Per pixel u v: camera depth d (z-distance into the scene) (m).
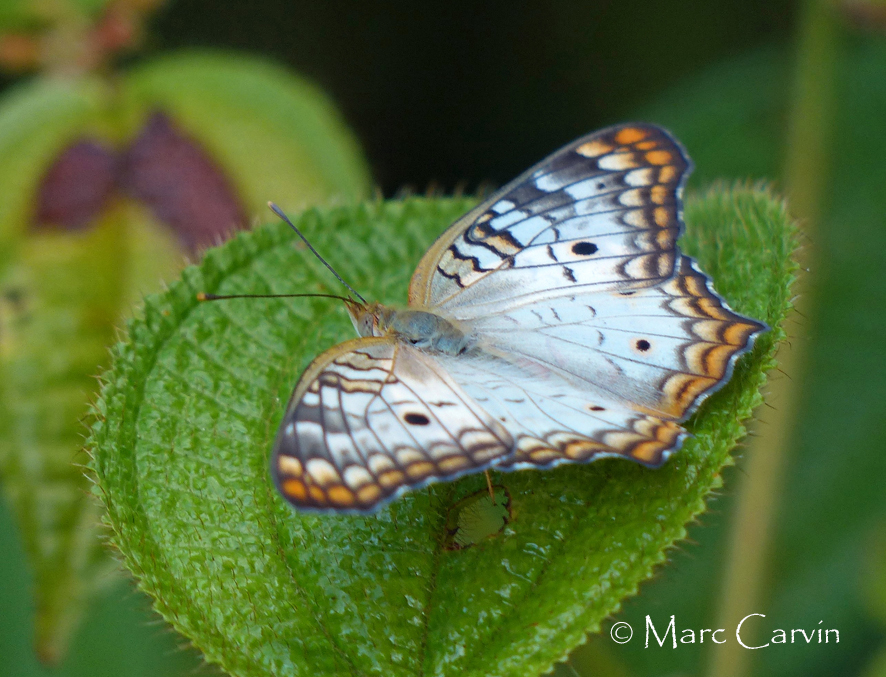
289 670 0.37
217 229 0.42
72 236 0.42
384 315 0.38
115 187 0.42
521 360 0.38
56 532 0.40
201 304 0.39
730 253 0.39
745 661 0.41
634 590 0.37
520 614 0.37
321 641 0.37
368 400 0.37
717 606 0.41
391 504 0.38
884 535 0.42
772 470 0.41
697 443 0.37
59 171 0.42
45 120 0.42
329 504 0.36
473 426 0.37
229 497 0.38
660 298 0.38
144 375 0.38
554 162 0.38
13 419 0.41
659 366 0.38
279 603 0.37
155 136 0.42
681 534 0.37
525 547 0.38
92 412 0.38
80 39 0.42
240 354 0.39
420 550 0.38
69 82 0.42
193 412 0.38
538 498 0.38
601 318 0.38
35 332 0.41
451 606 0.37
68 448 0.41
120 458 0.38
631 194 0.38
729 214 0.39
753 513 0.41
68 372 0.41
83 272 0.42
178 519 0.38
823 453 0.43
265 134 0.42
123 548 0.37
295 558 0.38
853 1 0.42
